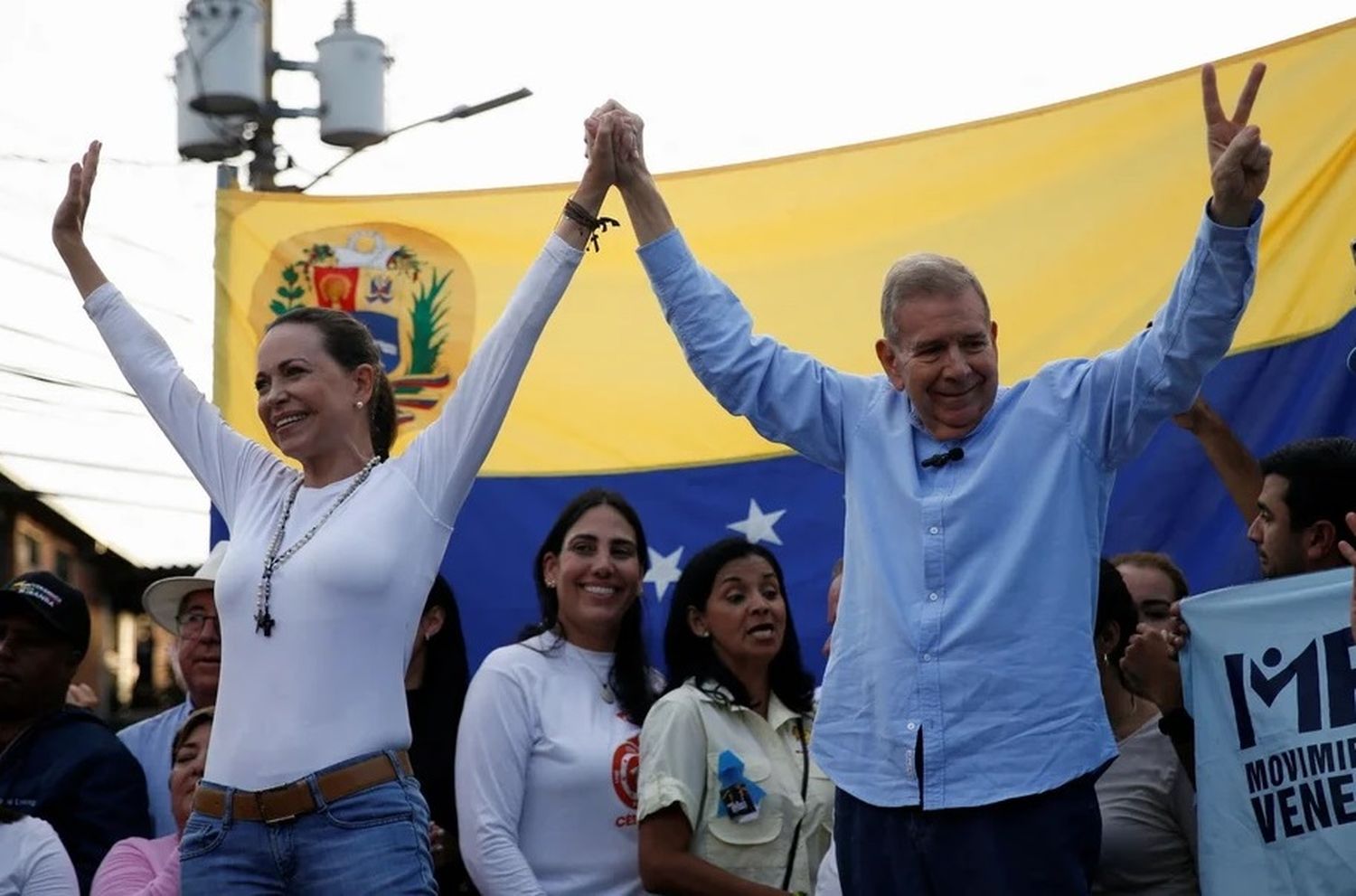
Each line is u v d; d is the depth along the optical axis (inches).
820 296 221.6
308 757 132.2
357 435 146.8
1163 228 206.5
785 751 176.6
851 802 133.6
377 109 345.4
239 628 136.9
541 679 178.4
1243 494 189.2
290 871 132.2
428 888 134.8
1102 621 164.9
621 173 148.5
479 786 171.6
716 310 145.3
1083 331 208.1
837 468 144.8
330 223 239.5
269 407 143.3
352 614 135.7
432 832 181.3
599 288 232.7
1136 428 130.8
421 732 191.3
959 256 216.1
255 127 347.3
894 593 131.6
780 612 179.3
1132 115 210.7
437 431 144.5
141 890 171.8
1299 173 198.8
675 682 181.0
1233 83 205.8
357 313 237.0
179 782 178.2
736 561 180.2
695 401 227.5
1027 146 215.6
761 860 168.7
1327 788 141.5
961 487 131.9
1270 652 146.3
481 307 234.5
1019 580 128.1
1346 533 152.5
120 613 815.7
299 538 139.0
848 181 223.5
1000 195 215.8
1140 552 197.0
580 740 175.0
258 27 345.1
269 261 239.6
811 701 182.7
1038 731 125.6
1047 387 134.2
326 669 134.3
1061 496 130.6
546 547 188.7
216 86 340.8
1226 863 144.9
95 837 186.9
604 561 182.5
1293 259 198.1
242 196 241.6
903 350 134.0
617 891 171.8
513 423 232.4
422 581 140.4
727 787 169.6
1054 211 212.5
